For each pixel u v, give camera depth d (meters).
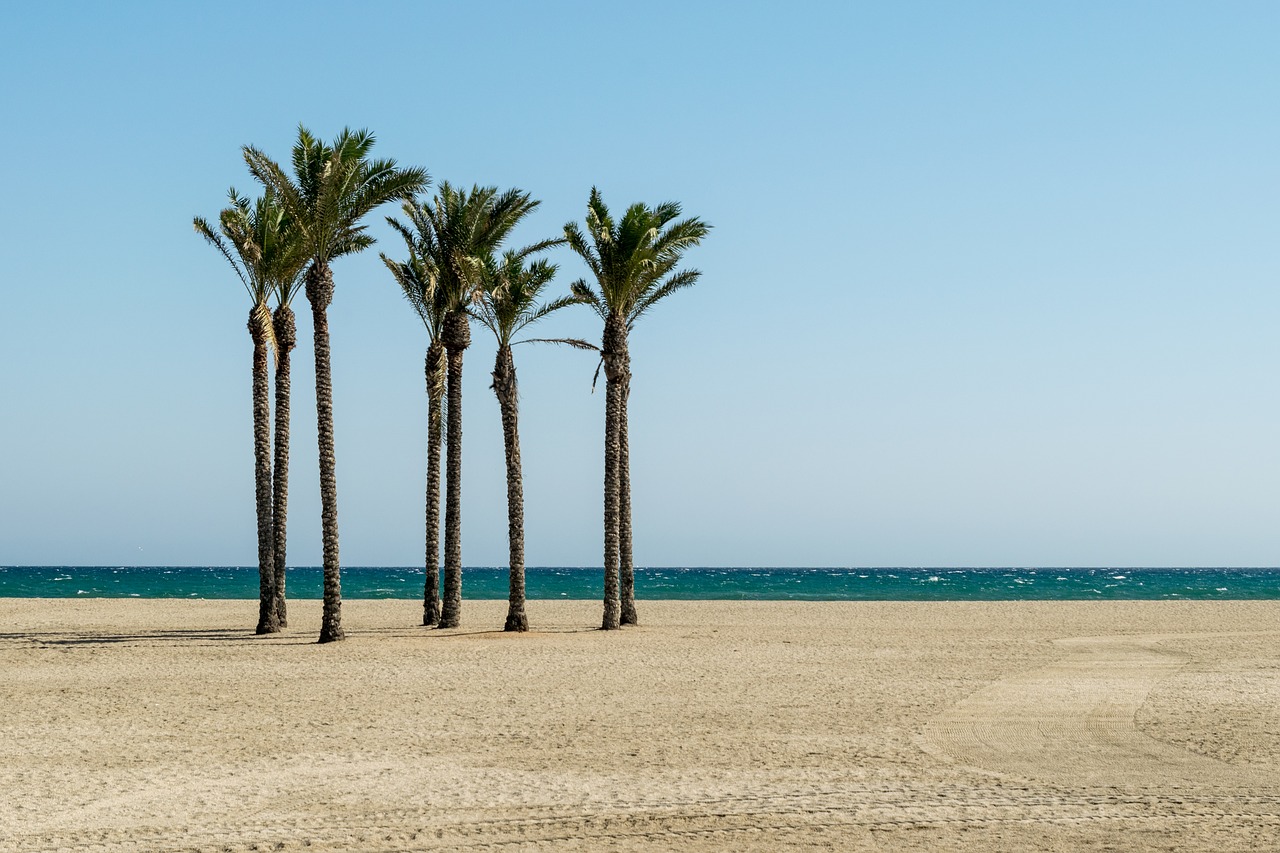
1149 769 11.70
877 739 13.52
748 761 12.12
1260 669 21.30
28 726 14.66
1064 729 14.23
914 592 84.88
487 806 10.05
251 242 28.59
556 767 11.83
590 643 26.64
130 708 16.25
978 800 10.23
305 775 11.46
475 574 162.75
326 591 26.77
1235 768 11.74
